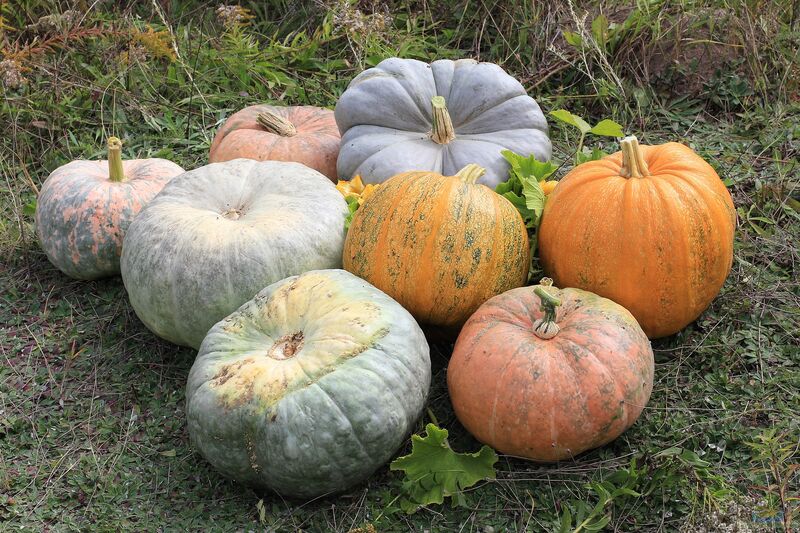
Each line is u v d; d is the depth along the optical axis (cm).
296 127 231
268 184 199
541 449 170
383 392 166
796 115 251
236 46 278
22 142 249
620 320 172
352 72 274
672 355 193
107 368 198
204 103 267
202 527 170
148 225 191
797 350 192
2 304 212
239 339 175
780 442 175
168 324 190
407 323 173
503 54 277
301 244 189
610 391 167
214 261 185
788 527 161
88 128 260
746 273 207
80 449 184
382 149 212
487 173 208
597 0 276
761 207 223
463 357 173
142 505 174
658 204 181
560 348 169
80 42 270
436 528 169
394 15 289
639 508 170
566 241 186
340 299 174
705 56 261
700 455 176
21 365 199
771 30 262
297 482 167
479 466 172
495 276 184
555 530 167
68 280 218
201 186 199
